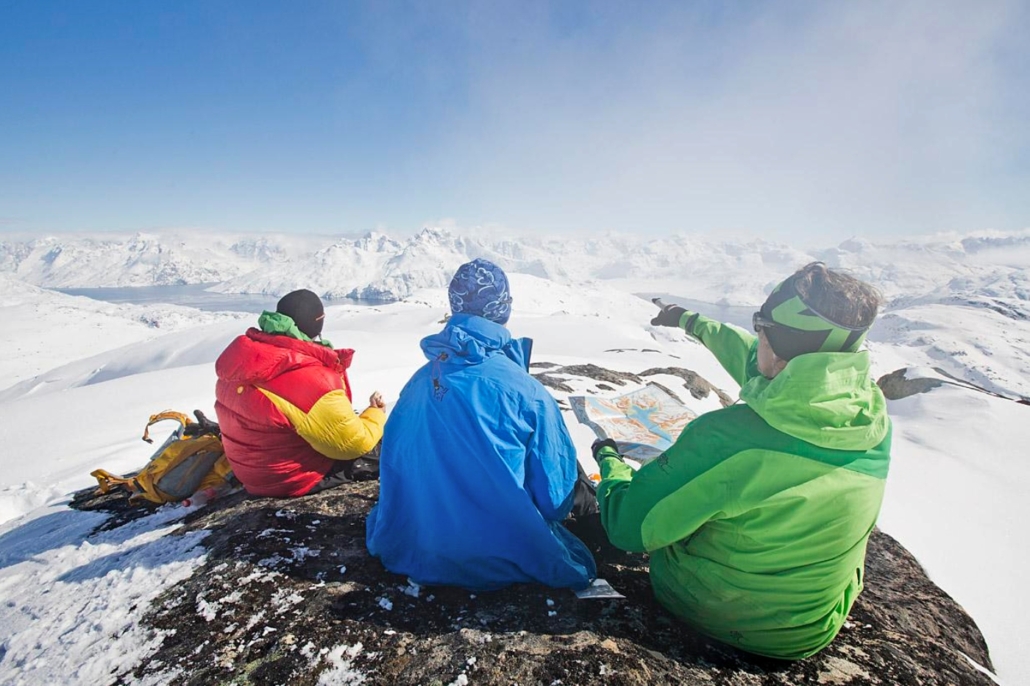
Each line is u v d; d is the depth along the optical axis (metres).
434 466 2.28
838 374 1.73
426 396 2.31
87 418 8.58
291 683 1.95
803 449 1.78
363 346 17.31
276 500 3.40
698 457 1.93
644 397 4.36
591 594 2.43
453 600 2.41
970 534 4.50
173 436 4.01
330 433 3.26
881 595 3.05
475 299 2.35
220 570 2.64
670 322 3.09
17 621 2.43
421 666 2.02
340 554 2.77
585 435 5.56
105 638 2.23
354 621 2.27
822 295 1.71
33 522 3.70
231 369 3.10
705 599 2.11
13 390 44.31
